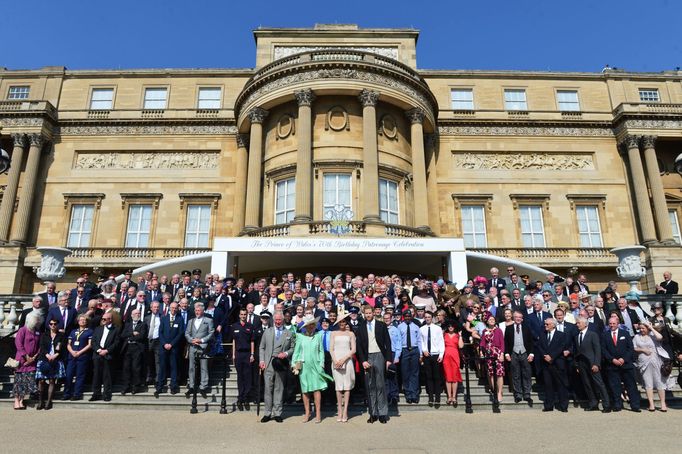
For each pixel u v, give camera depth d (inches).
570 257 1336.1
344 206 1133.7
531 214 1428.4
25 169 1370.6
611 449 318.3
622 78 1610.5
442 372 522.0
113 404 479.5
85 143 1433.3
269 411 423.8
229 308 581.9
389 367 446.0
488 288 727.1
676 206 1475.1
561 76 1598.2
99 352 491.5
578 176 1454.2
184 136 1446.9
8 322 648.4
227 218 1386.6
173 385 507.5
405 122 1283.2
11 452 307.1
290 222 1074.1
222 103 1531.7
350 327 475.8
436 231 1346.0
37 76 1546.5
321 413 460.1
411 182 1243.8
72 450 313.4
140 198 1391.5
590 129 1498.5
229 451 313.7
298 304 561.6
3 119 1384.1
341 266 1081.4
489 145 1467.8
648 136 1435.8
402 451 313.1
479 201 1422.2
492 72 1584.6
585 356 485.1
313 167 1163.3
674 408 486.6
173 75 1558.8
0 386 533.0
